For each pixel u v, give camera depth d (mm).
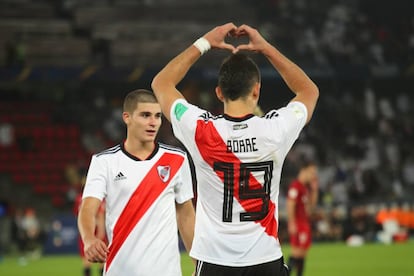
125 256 23047
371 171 110938
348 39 137750
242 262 18016
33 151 113312
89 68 112688
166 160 23531
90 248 20859
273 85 125562
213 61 123250
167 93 18516
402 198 109812
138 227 23062
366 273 61969
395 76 126188
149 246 23000
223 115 18375
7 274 64562
